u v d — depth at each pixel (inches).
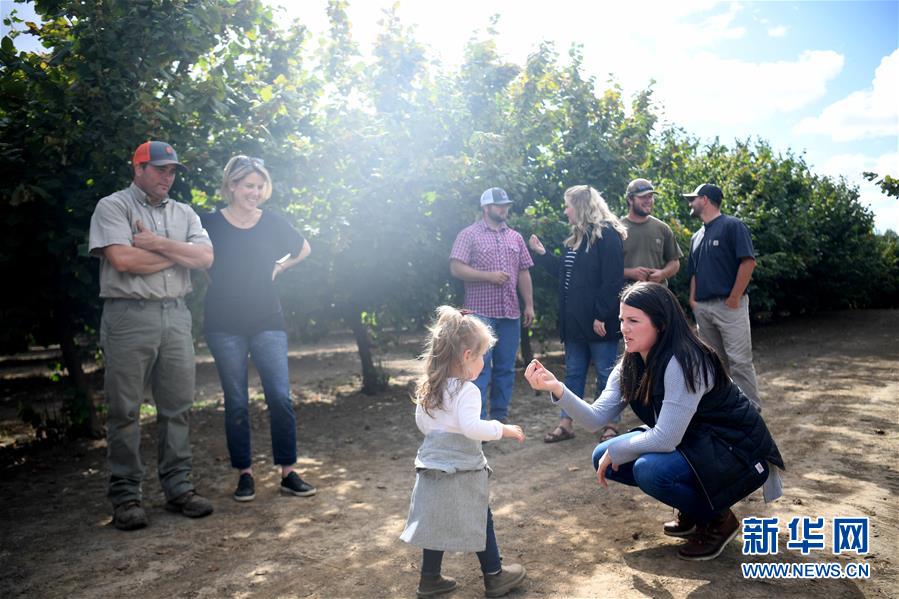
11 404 401.4
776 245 684.1
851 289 925.2
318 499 190.2
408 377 449.7
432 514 120.7
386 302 353.7
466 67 345.4
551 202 396.8
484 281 242.4
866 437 233.9
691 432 133.9
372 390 380.8
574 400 143.3
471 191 331.6
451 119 329.4
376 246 321.7
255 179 191.0
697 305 249.0
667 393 130.9
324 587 133.3
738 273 235.8
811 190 882.8
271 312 194.5
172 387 179.3
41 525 172.9
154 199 174.2
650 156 486.6
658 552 143.2
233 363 190.2
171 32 232.4
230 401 189.8
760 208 654.5
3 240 232.8
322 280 332.2
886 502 168.1
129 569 143.6
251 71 300.7
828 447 221.6
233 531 165.5
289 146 296.0
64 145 236.2
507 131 358.6
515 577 128.1
